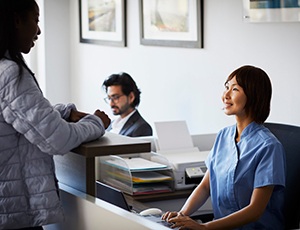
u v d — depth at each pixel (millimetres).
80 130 1769
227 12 3732
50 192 1717
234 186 2195
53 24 5961
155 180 2994
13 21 1694
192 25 4051
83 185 1936
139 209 2721
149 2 4531
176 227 1997
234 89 2238
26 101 1641
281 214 2221
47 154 1735
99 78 5469
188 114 4199
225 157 2281
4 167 1695
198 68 4055
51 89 6000
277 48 3365
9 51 1693
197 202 2395
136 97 3898
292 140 2320
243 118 2252
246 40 3594
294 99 3271
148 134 3812
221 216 2289
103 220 1733
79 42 5805
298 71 3232
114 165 3008
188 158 3137
